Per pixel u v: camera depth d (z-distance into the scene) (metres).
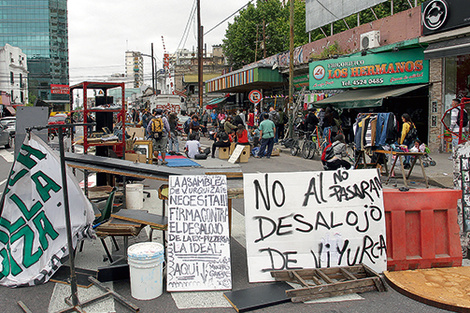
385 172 10.64
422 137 15.81
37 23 116.06
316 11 21.70
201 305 3.72
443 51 12.93
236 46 42.38
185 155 15.85
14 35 115.69
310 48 22.22
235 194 4.46
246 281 4.25
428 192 4.57
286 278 4.16
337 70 18.16
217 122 26.69
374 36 16.67
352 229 4.44
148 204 7.79
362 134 9.61
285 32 38.06
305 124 15.89
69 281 4.15
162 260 3.96
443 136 14.40
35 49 116.56
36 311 3.60
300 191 4.45
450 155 13.59
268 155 15.44
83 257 5.01
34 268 4.25
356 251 4.39
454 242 4.56
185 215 4.27
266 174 4.41
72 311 3.56
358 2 18.28
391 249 4.47
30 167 4.35
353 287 3.95
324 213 4.44
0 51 79.00
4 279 4.18
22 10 115.31
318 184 4.49
